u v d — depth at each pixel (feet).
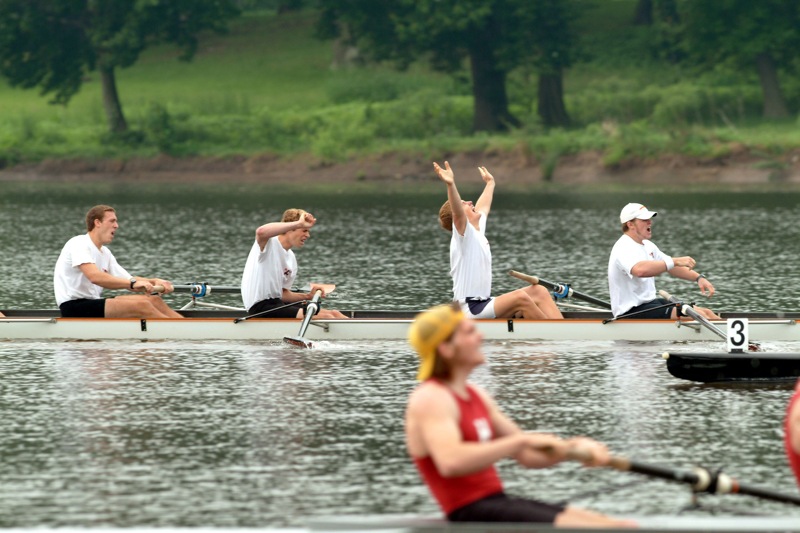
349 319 179.93
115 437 122.11
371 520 76.43
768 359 146.72
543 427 125.49
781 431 123.54
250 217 431.84
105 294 253.03
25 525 94.79
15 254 298.97
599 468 110.52
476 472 75.20
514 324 174.40
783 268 261.24
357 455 115.24
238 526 94.73
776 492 81.20
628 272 172.04
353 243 333.42
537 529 74.02
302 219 180.34
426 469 76.48
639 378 150.82
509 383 147.84
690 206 462.19
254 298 180.14
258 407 135.64
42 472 109.50
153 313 179.83
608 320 173.99
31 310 184.55
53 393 143.02
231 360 164.45
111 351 170.81
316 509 98.89
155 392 143.64
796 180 631.97
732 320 148.46
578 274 261.03
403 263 282.15
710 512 98.27
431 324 75.56
